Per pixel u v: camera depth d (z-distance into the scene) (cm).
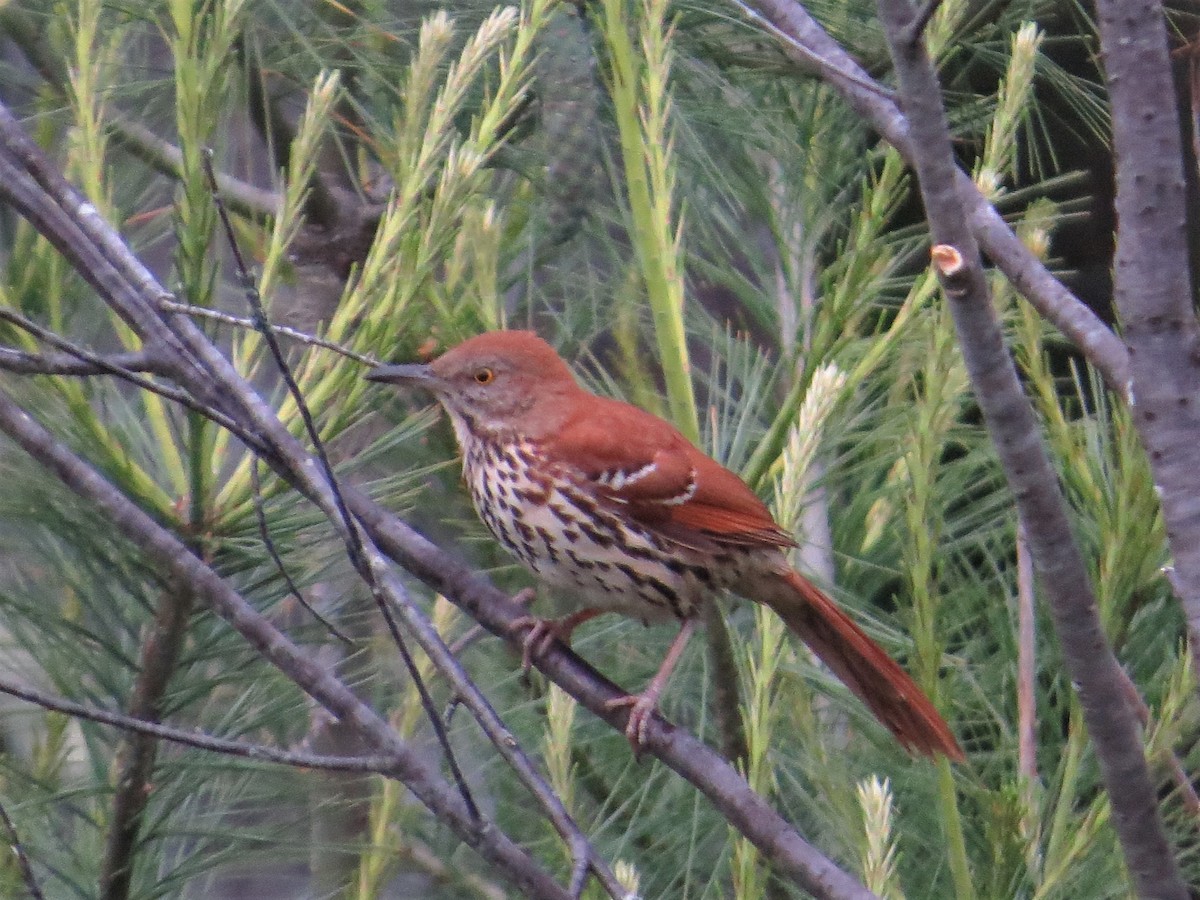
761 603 679
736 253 815
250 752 439
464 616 783
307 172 608
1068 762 579
